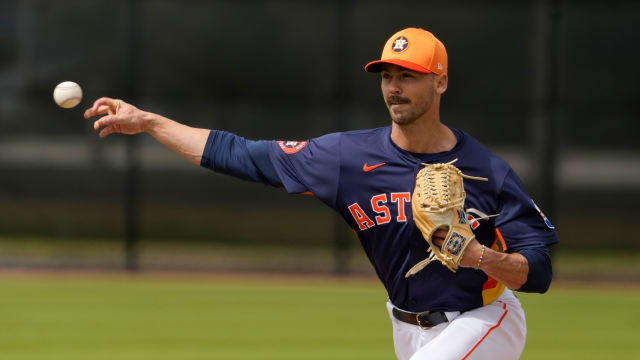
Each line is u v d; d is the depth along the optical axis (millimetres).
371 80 45438
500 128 41906
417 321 12094
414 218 10742
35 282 34656
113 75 46625
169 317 28484
